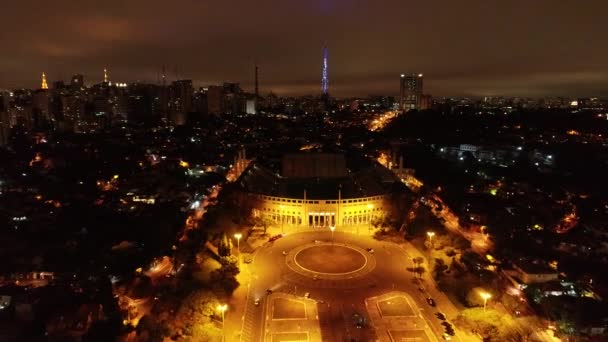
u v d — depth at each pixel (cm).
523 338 19925
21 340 19962
